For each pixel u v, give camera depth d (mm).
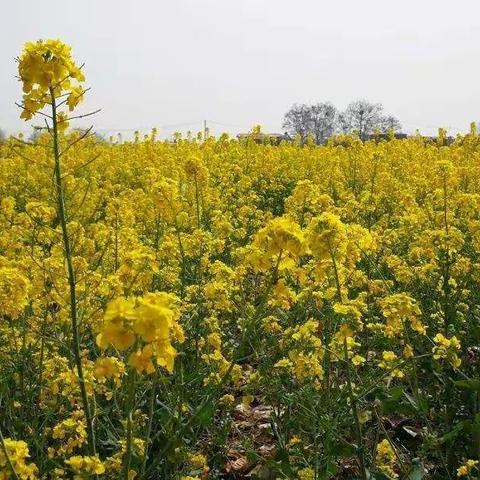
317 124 44812
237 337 4504
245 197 9461
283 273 3889
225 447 3434
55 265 3666
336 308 2779
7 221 6141
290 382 3625
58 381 3119
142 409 3584
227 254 6258
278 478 2969
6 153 13805
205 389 3627
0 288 2912
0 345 3639
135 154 13547
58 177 2711
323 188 10383
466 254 5469
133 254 3191
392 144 14852
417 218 5879
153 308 1781
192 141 16719
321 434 3256
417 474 2811
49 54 2619
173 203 4223
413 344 4102
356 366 3955
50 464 2973
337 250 2842
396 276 4711
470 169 9016
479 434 2814
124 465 2289
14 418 3240
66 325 3225
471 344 4035
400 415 3818
